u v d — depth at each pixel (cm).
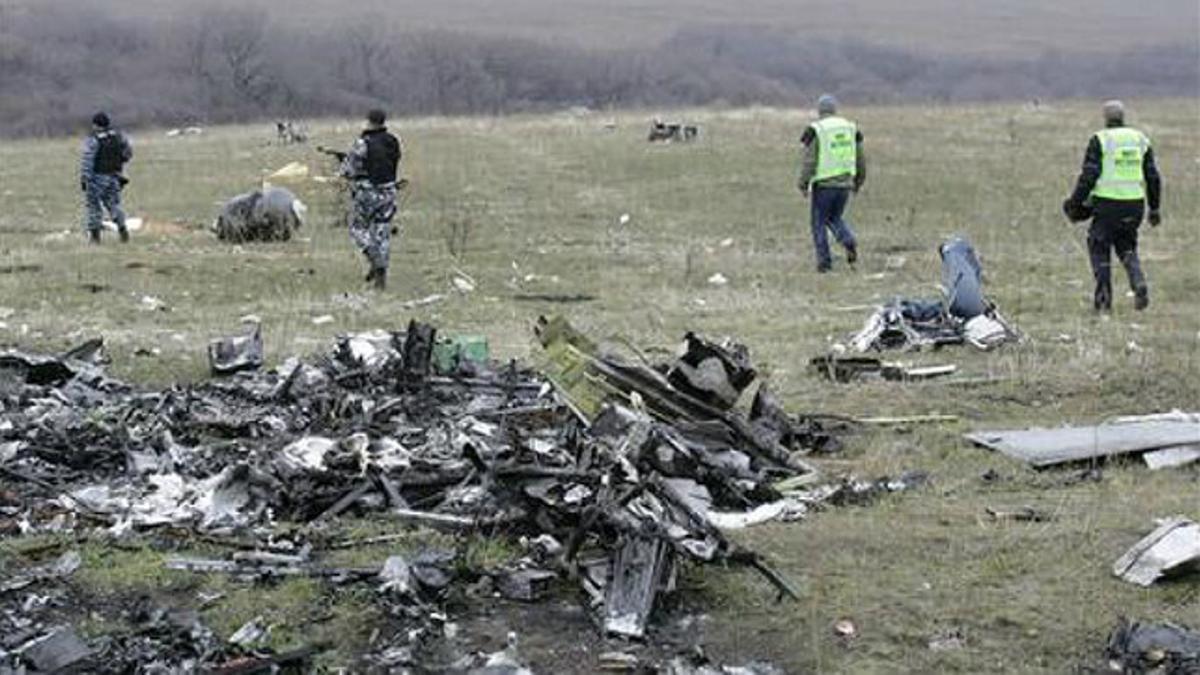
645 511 715
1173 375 1190
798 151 3419
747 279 1850
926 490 875
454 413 1045
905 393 1151
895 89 11725
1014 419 1073
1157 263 1973
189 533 786
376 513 820
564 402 966
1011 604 678
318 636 654
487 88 9588
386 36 9994
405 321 1527
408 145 3766
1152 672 608
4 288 1736
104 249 2089
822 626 660
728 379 939
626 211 2602
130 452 942
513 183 2991
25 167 3478
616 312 1595
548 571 711
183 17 9688
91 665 622
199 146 3988
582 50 10994
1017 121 4056
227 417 1027
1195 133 3656
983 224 2397
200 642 645
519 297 1702
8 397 1078
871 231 2331
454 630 661
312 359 1235
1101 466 923
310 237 2248
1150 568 704
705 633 657
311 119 7369
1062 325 1472
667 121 4206
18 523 812
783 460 923
